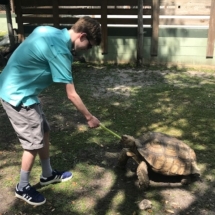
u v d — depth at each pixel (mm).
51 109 5238
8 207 2869
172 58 8031
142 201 2857
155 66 8094
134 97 5816
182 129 4480
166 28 7793
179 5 7652
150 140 3129
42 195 2926
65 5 8188
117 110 5180
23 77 2559
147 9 7750
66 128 4500
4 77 2609
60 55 2449
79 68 7906
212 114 5016
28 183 2895
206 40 7750
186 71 7668
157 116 4945
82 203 2910
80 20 2555
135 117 4902
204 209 2828
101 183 3217
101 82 6777
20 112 2586
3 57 8117
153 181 3244
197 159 3654
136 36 8055
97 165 3535
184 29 7738
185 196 3010
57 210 2822
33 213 2789
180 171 3018
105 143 4043
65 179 3236
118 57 8320
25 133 2646
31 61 2518
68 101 5648
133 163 3590
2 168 3484
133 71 7652
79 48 2621
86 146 3957
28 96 2578
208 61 7910
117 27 8055
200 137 4223
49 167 3123
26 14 8703
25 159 2773
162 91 6145
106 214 2762
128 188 3135
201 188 3139
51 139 4148
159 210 2809
